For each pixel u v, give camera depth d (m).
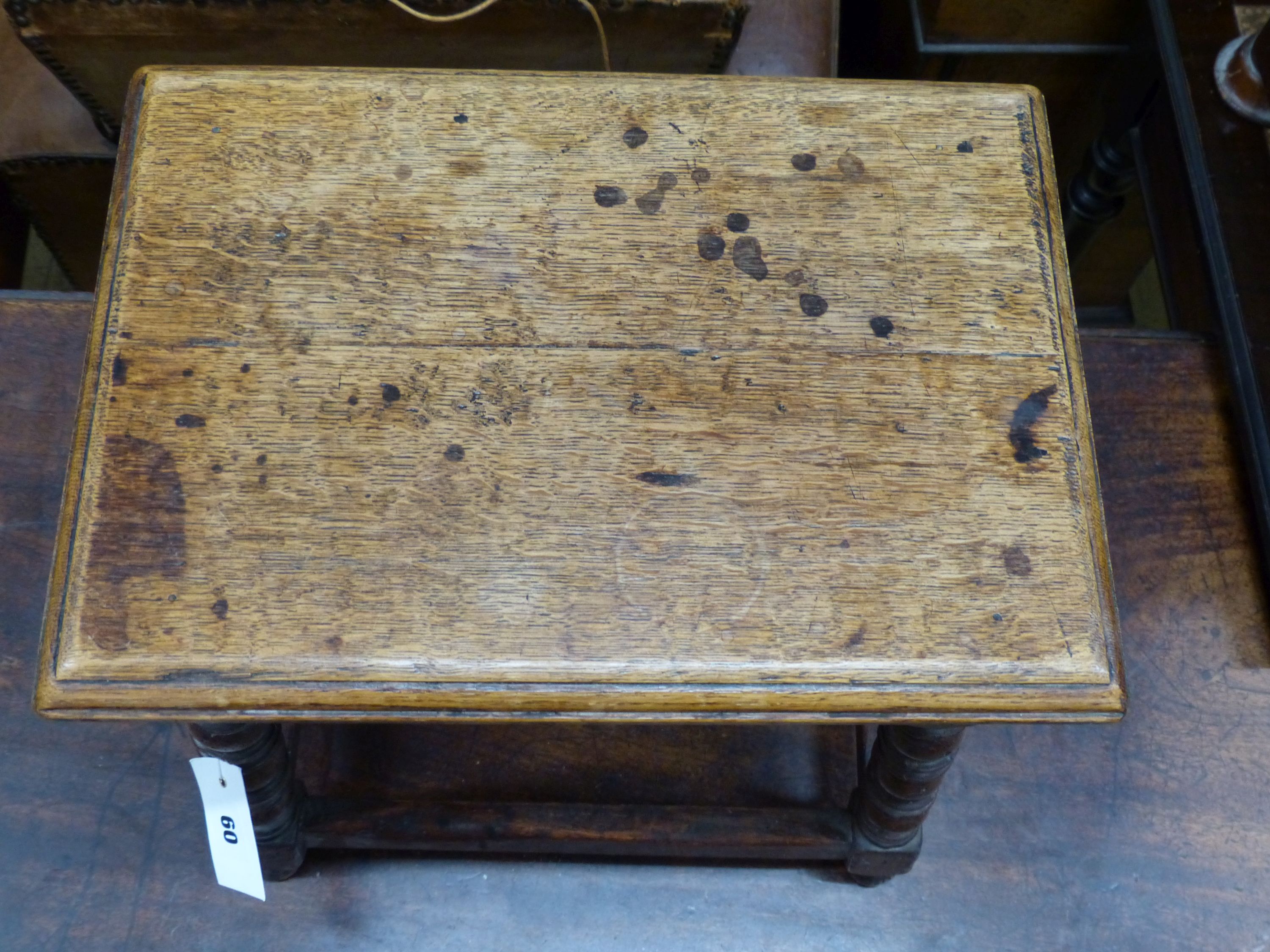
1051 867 1.65
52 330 1.87
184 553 1.10
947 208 1.27
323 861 1.63
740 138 1.30
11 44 2.15
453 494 1.13
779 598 1.10
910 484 1.15
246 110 1.29
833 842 1.56
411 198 1.25
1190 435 1.87
